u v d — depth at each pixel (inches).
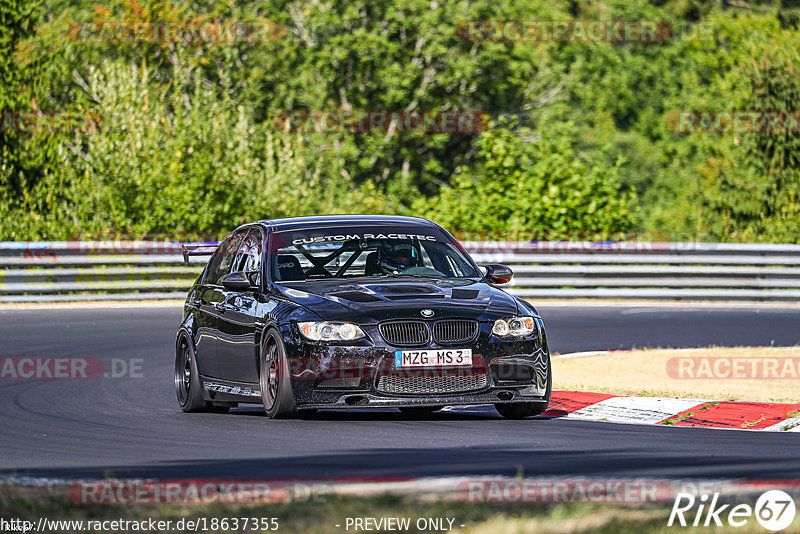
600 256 3043.8
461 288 1270.9
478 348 1196.5
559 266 3038.9
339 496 768.3
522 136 5861.2
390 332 1184.2
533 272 3024.1
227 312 1344.7
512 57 5994.1
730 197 4192.9
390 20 5910.4
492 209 3503.9
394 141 5772.6
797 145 4202.8
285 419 1228.5
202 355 1393.9
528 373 1221.1
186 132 3725.4
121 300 2901.1
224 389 1338.6
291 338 1194.6
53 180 3609.7
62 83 4549.7
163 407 1437.0
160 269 2960.1
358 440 1093.8
